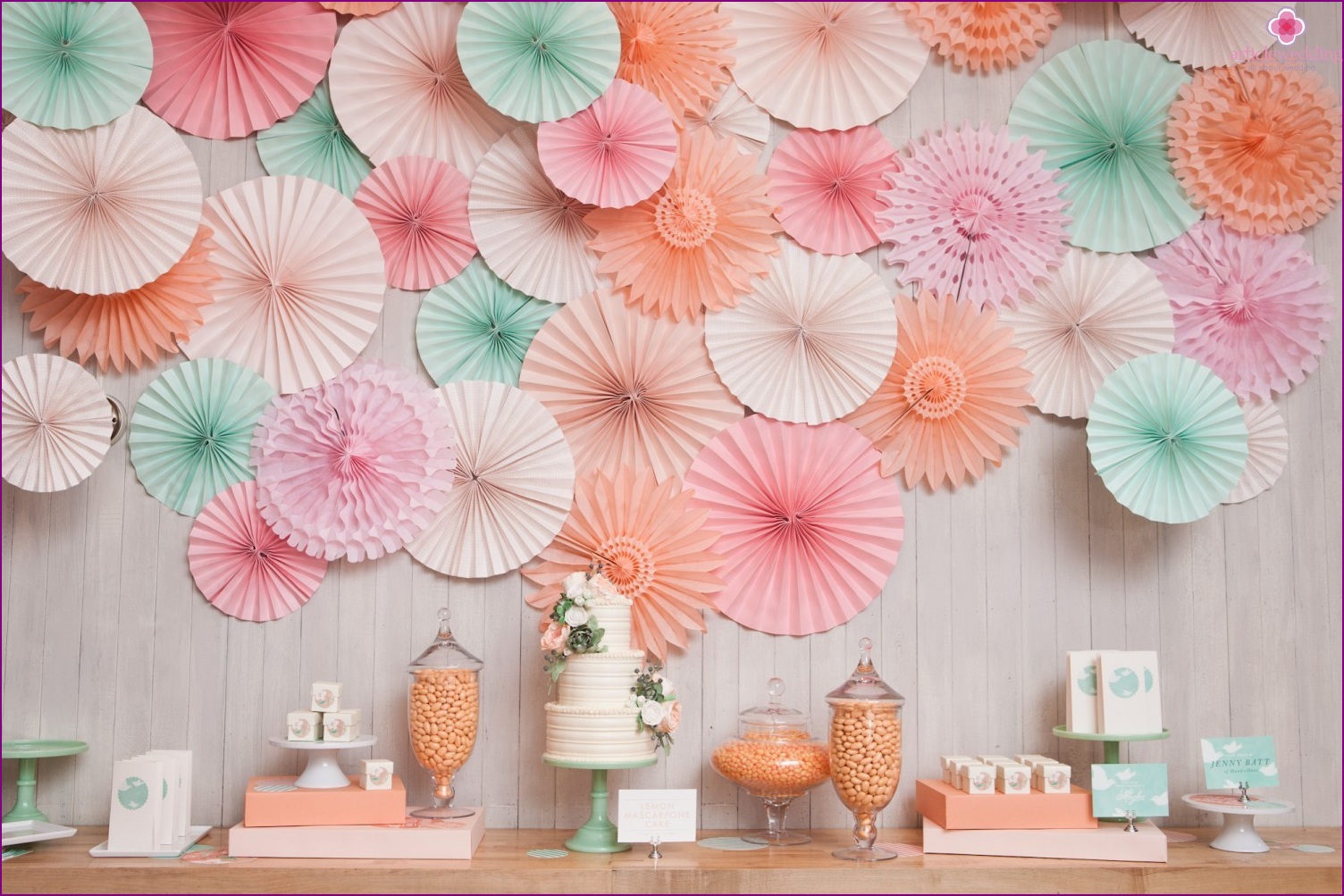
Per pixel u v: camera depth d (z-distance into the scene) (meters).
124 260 2.23
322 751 2.15
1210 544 2.48
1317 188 2.51
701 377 2.38
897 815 2.37
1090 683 2.21
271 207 2.33
